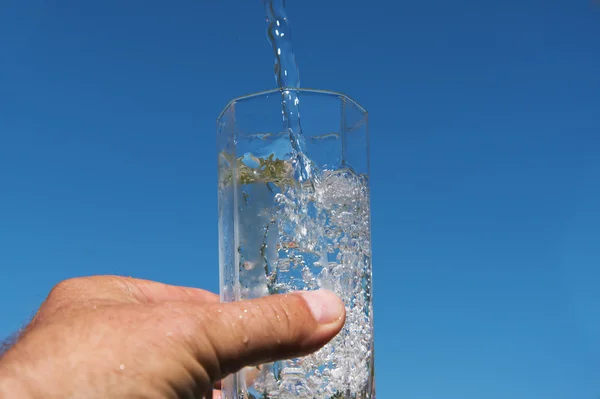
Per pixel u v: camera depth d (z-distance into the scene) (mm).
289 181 449
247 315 412
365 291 458
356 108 468
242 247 445
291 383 431
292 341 415
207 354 406
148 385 393
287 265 446
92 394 386
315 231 449
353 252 453
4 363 385
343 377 438
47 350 389
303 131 451
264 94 450
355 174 459
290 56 541
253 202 447
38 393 380
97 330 397
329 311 421
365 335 454
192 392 405
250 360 415
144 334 399
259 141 449
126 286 478
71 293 439
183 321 406
